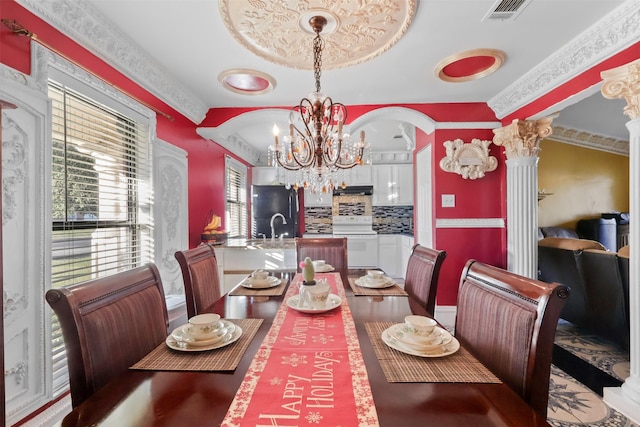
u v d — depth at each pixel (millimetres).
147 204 2514
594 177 5289
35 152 1525
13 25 1425
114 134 2219
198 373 894
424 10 1830
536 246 3096
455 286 3438
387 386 819
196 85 2883
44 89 1567
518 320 984
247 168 5770
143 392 802
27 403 1478
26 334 1485
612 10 1854
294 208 5547
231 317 1384
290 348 1054
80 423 688
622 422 1762
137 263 2459
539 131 2994
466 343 1271
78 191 1921
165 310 1369
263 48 2189
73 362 914
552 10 1853
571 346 2756
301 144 2119
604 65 2113
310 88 2945
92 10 1787
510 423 676
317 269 2383
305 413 711
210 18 1898
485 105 3377
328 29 1958
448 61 2434
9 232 1414
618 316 2502
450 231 3443
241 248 3252
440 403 747
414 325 1059
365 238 5680
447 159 3363
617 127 4879
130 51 2168
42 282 1550
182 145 3113
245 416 702
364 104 3383
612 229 4863
